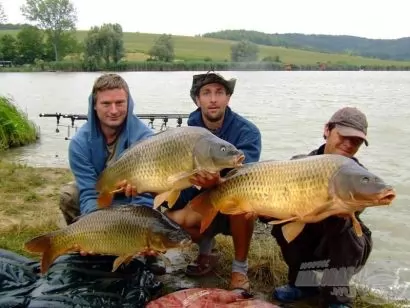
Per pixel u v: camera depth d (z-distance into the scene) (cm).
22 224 276
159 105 1211
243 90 1842
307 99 1447
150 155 173
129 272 188
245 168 160
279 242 195
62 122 876
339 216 163
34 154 598
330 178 145
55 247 179
